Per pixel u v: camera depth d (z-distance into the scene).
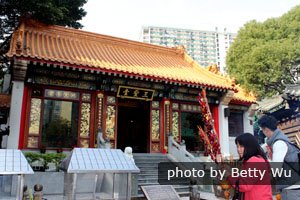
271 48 27.22
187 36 130.12
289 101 14.17
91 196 6.62
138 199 11.20
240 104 22.33
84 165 5.27
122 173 5.80
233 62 32.69
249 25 33.25
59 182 11.51
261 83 28.72
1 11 18.38
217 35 133.25
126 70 16.06
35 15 18.67
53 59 14.22
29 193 7.09
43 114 15.56
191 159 15.52
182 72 20.47
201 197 12.27
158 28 127.69
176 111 19.53
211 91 19.78
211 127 6.31
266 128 4.85
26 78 15.12
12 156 5.38
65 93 16.34
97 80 16.69
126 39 22.39
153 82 17.84
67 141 15.90
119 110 23.38
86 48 19.34
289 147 4.60
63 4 20.62
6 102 15.03
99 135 15.95
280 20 31.98
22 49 14.61
